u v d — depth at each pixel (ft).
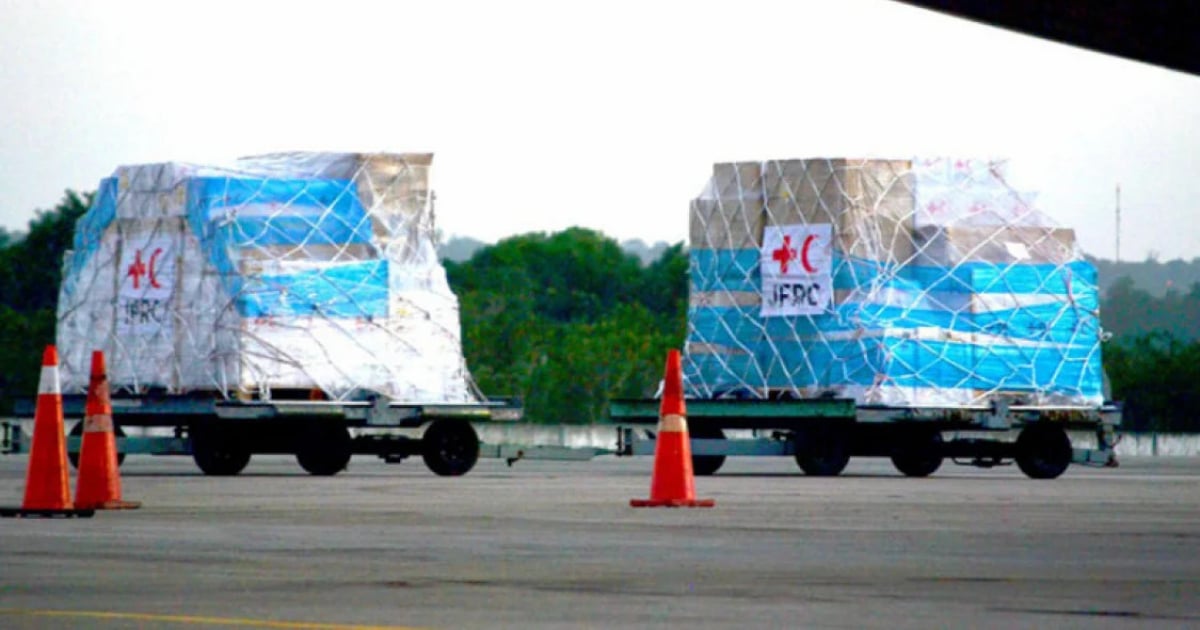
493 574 47.42
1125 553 54.29
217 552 53.01
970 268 117.91
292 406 108.78
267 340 112.06
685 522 65.62
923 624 38.14
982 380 117.39
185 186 114.62
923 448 116.67
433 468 112.16
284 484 95.09
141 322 116.16
